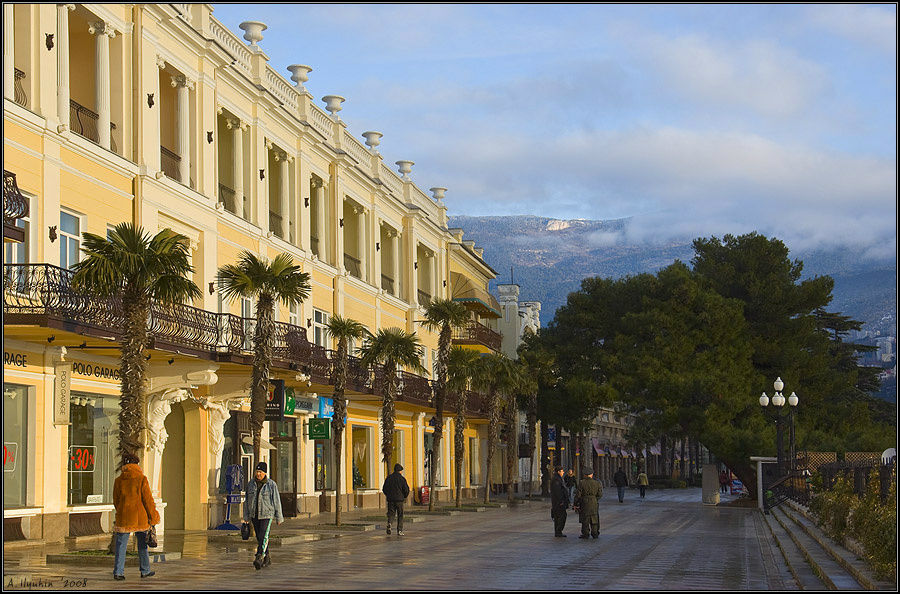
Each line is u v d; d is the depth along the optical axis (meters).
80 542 20.05
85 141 22.31
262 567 16.47
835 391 53.59
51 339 20.02
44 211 20.80
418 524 31.34
